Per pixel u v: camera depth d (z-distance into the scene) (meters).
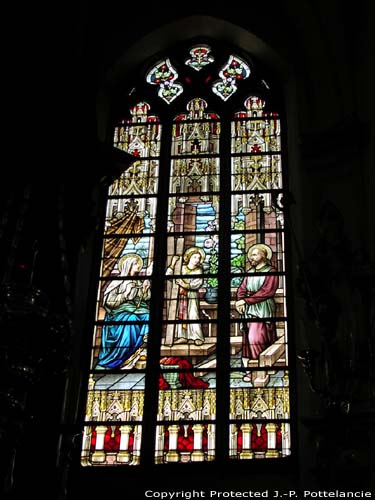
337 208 13.04
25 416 9.16
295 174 13.94
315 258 12.30
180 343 12.89
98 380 12.68
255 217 13.98
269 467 11.66
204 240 13.85
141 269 13.67
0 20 11.12
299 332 12.58
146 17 15.80
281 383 12.38
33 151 10.38
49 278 9.95
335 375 11.23
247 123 15.09
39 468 9.90
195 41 15.98
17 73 10.86
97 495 11.53
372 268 11.52
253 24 15.53
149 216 14.21
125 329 13.11
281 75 15.47
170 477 11.73
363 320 11.42
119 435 12.19
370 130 13.17
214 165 14.66
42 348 9.07
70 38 11.38
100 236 14.05
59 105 10.86
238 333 12.89
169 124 15.28
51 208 10.23
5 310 8.78
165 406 12.38
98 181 12.00
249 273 13.41
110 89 15.58
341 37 14.41
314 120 14.20
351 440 10.69
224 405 12.27
